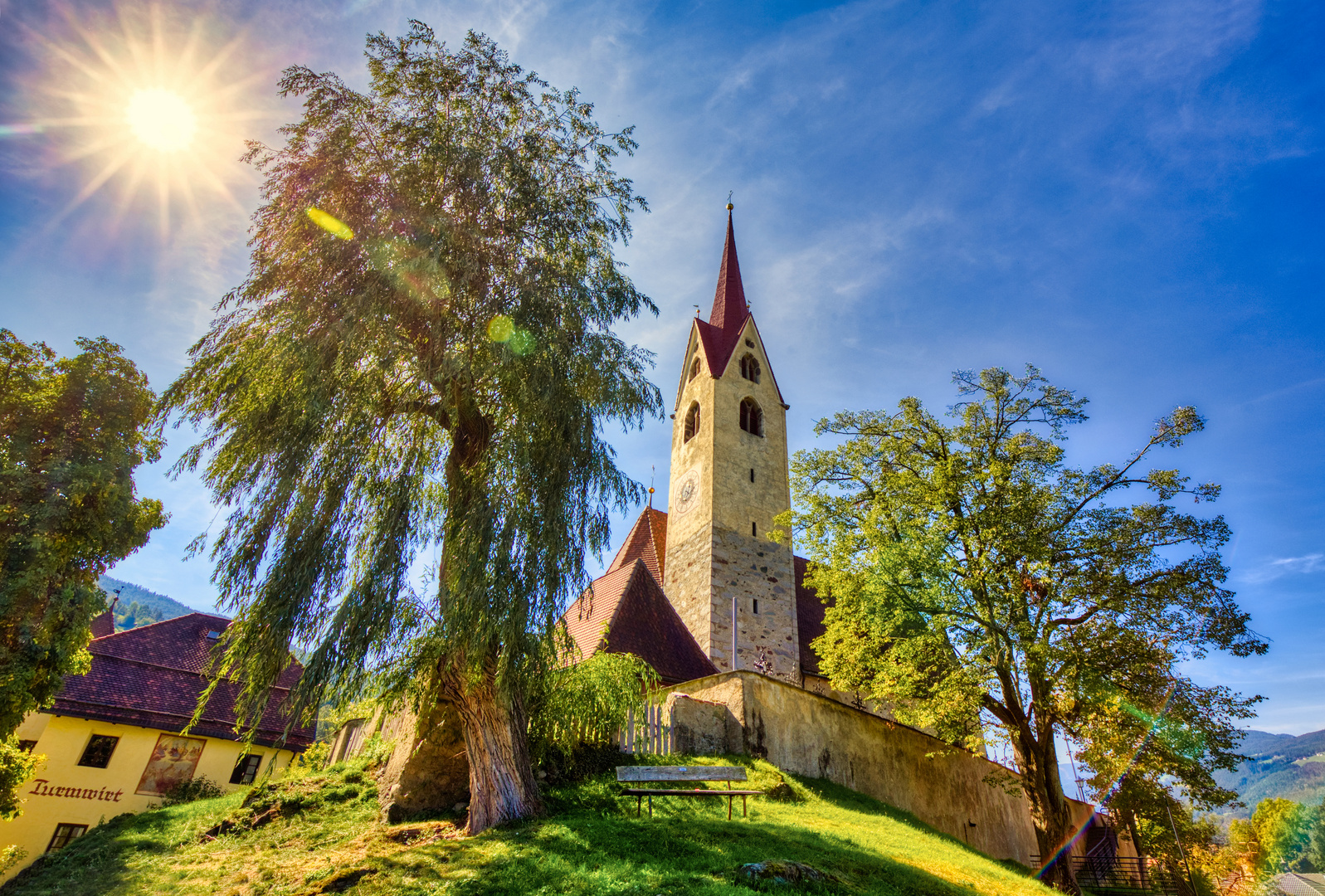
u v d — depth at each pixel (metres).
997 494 17.75
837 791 18.09
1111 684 16.25
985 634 17.00
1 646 13.98
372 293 11.69
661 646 20.95
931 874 11.38
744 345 36.94
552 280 13.04
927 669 18.14
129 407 16.61
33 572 14.19
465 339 12.07
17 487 14.56
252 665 9.77
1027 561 17.70
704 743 17.03
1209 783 17.03
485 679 11.27
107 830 14.27
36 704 14.70
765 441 34.53
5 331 15.62
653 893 7.81
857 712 21.12
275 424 10.89
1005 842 24.53
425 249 11.80
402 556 10.88
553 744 13.38
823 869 9.77
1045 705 16.92
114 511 15.95
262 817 13.07
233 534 10.54
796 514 21.75
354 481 11.30
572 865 8.74
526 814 10.93
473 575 10.38
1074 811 29.98
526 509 11.20
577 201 14.06
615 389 13.12
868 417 21.36
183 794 23.45
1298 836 74.50
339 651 9.90
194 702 25.97
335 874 8.86
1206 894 34.31
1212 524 16.62
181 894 9.77
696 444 33.75
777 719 18.39
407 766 12.48
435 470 12.44
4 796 15.95
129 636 27.09
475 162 12.91
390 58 13.76
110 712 23.80
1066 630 17.80
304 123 13.04
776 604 30.16
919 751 22.69
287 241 12.35
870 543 18.92
